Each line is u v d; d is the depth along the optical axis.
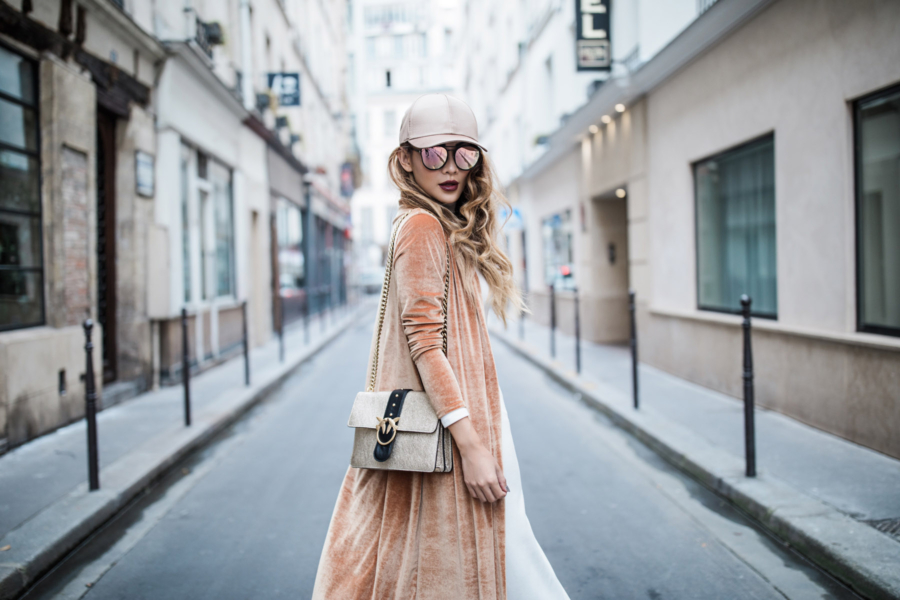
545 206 16.02
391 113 49.81
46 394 5.42
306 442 5.68
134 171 7.40
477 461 1.47
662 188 8.37
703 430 5.29
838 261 4.94
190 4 8.75
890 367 4.35
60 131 5.72
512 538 1.61
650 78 8.24
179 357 8.37
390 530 1.56
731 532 3.48
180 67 8.48
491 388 1.65
